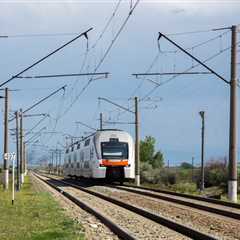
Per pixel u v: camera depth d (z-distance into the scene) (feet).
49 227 78.23
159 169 300.81
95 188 205.77
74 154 291.38
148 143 382.83
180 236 71.61
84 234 70.85
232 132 140.36
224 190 203.21
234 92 140.36
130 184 244.42
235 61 140.15
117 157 211.20
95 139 215.10
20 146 258.57
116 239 69.82
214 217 96.99
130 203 130.00
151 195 158.40
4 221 86.63
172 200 137.08
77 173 273.13
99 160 210.38
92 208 108.99
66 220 87.92
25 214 98.94
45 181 316.19
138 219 93.97
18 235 69.10
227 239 67.72
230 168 140.26
